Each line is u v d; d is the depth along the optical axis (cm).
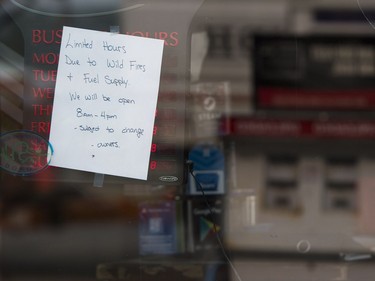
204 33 243
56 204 232
